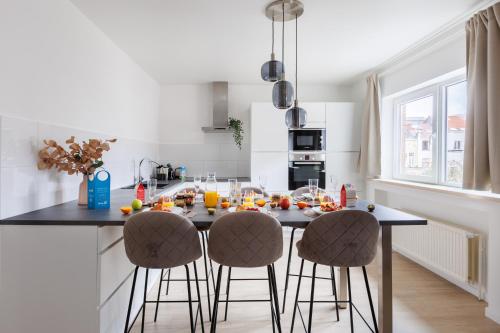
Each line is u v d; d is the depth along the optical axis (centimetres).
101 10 256
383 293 194
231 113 505
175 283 300
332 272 238
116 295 203
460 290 282
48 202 218
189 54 359
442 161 329
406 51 346
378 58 372
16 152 187
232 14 263
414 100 377
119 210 207
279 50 347
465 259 266
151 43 326
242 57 371
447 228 287
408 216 191
